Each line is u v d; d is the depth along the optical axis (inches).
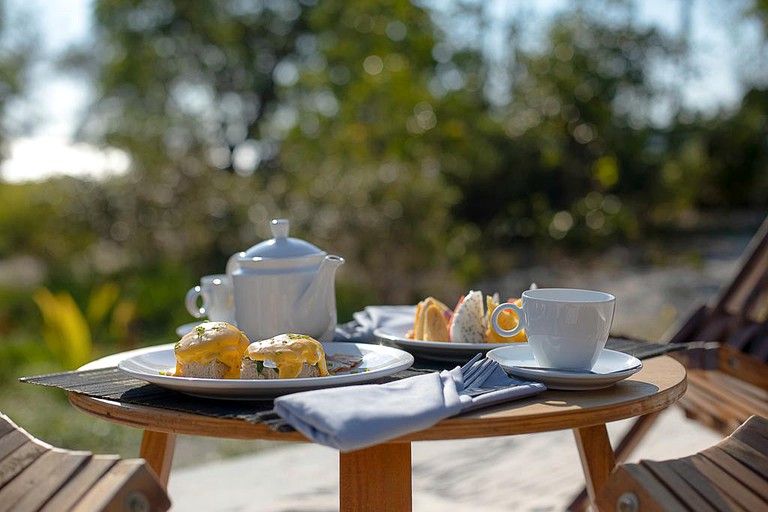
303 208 262.2
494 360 50.0
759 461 42.8
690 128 446.9
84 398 48.9
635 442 87.2
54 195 299.6
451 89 381.1
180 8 469.1
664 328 227.9
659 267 342.0
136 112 479.2
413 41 389.7
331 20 421.7
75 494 37.5
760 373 85.3
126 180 289.1
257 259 59.4
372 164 280.8
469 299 60.3
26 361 199.2
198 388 45.1
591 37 414.6
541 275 323.6
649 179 402.9
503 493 108.4
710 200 465.7
